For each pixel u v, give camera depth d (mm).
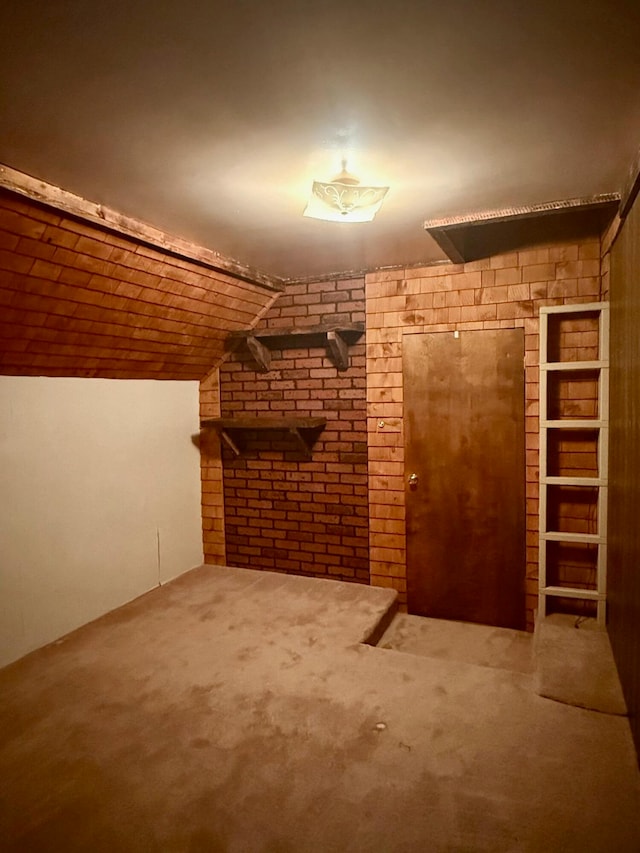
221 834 1716
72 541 3215
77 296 2701
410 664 2709
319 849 1654
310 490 4023
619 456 2537
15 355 2771
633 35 1334
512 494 3422
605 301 3033
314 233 2877
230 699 2426
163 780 1946
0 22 1233
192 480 4285
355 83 1535
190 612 3395
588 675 2525
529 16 1268
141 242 2664
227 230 2793
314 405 3961
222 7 1209
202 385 4332
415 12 1243
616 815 1748
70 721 2287
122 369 3523
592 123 1786
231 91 1558
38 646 2982
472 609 3570
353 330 3641
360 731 2191
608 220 2854
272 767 2000
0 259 2236
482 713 2295
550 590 3203
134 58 1392
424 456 3623
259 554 4238
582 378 3217
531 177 2225
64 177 2107
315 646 2904
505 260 3350
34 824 1760
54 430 3109
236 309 3797
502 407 3408
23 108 1614
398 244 3125
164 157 1961
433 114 1714
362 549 3881
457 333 3484
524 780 1910
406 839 1682
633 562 2121
